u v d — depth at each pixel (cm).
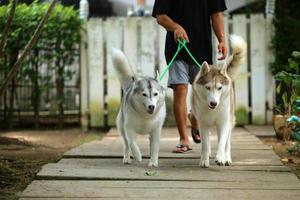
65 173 520
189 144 719
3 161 598
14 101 1014
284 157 654
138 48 1008
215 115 555
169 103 999
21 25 948
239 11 1188
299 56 661
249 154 649
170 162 598
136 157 567
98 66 1008
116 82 1005
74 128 1027
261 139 838
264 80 1003
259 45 1000
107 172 529
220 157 567
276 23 992
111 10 1416
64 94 1021
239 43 579
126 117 563
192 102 576
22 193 449
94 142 775
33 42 528
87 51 1008
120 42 1008
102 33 1005
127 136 567
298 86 640
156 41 1008
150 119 552
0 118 1012
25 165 591
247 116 1003
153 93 533
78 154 644
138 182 491
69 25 981
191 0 636
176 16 644
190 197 437
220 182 490
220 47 622
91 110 1010
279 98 956
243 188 467
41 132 966
